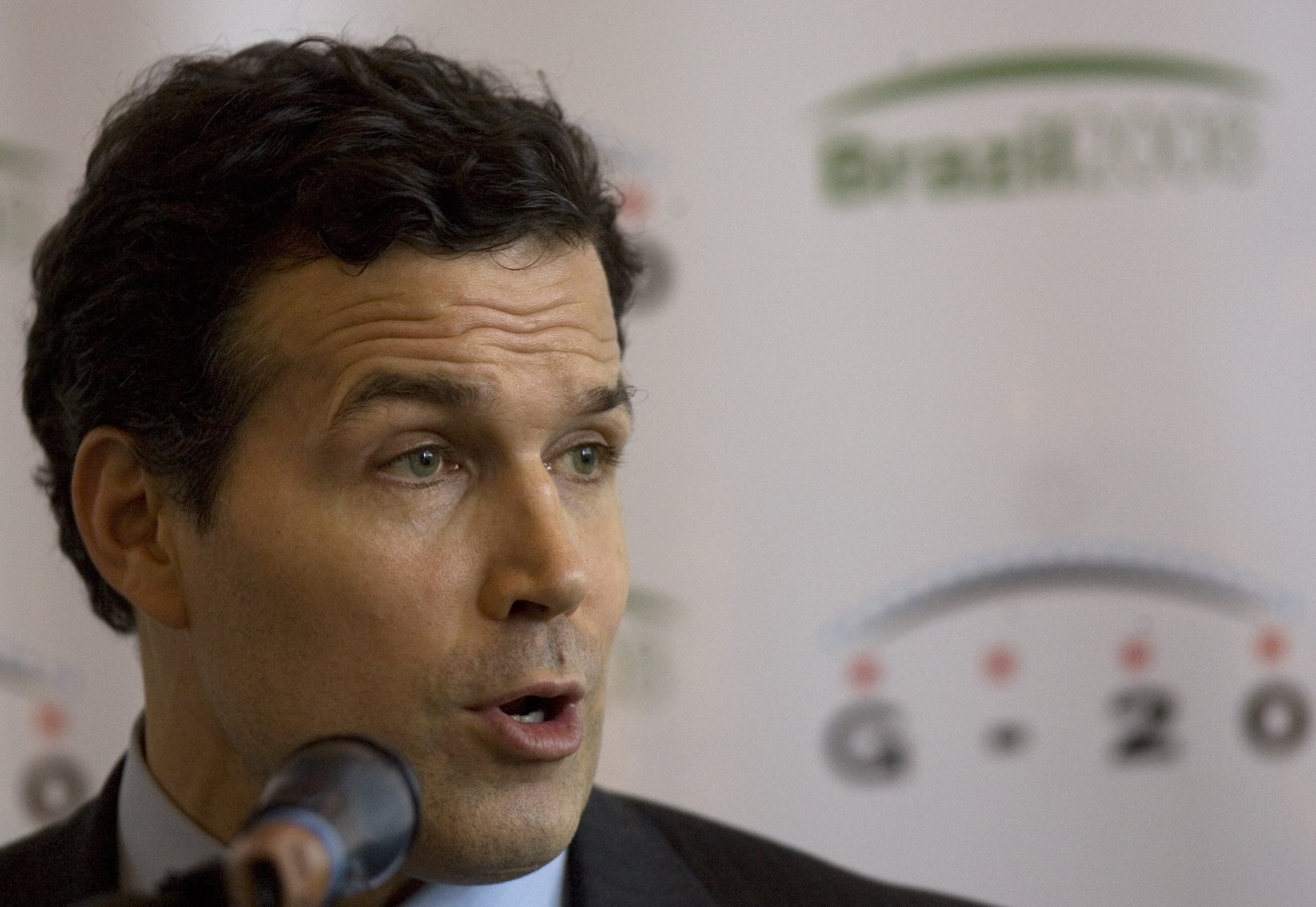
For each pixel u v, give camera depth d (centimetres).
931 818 930
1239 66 935
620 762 930
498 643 433
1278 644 930
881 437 931
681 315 929
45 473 601
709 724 931
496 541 437
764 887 587
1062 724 929
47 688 916
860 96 935
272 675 447
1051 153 934
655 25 932
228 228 457
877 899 600
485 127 464
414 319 434
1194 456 928
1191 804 927
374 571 432
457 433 439
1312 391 931
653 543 929
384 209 432
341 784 290
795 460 931
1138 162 935
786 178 934
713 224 931
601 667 457
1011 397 931
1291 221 934
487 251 443
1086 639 930
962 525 931
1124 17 934
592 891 528
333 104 468
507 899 492
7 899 536
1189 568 927
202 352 459
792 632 932
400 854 297
